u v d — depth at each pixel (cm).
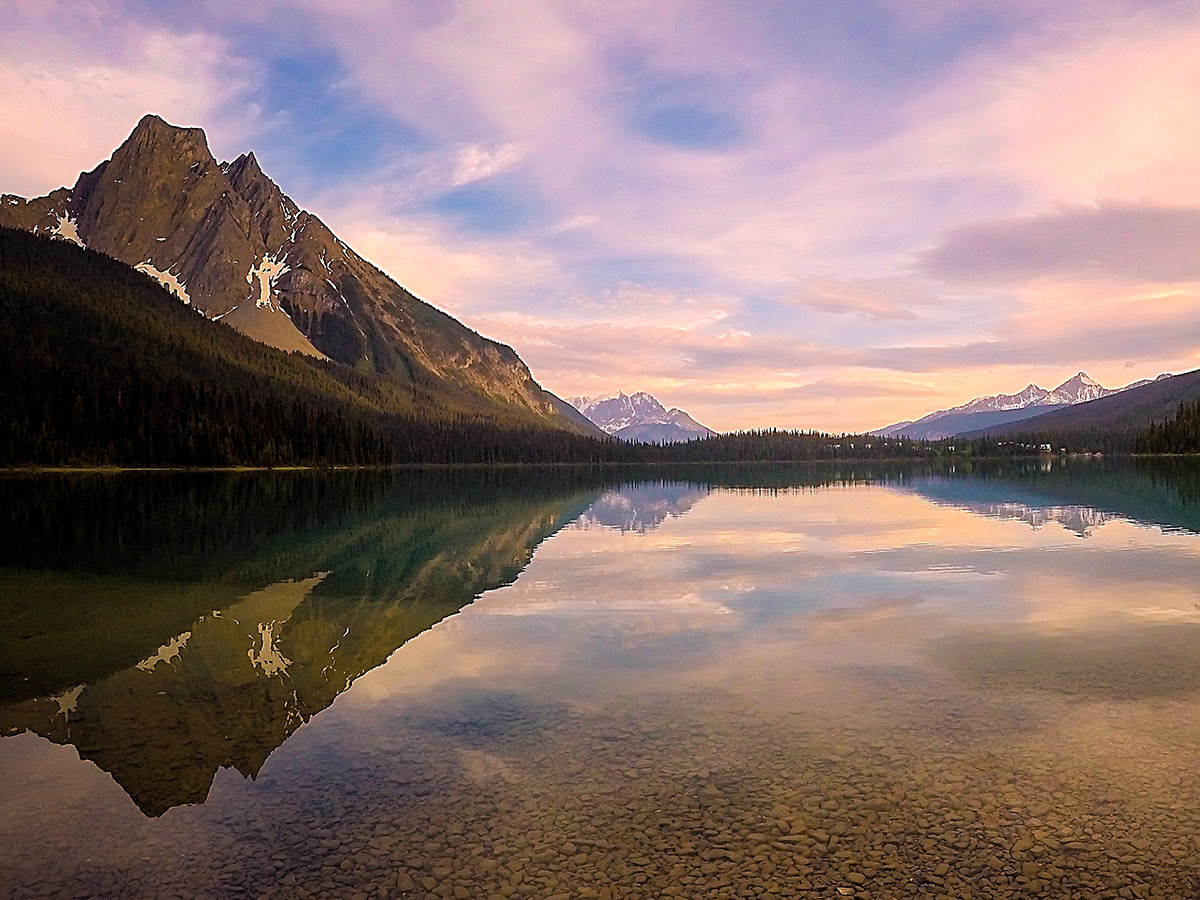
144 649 1766
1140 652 1574
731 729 1183
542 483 11494
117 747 1162
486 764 1066
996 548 3244
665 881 774
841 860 807
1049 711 1238
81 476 10856
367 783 1013
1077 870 781
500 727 1209
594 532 4222
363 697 1378
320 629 1945
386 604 2262
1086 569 2644
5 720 1292
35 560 3183
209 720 1277
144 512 5462
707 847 837
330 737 1182
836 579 2544
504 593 2400
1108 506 5425
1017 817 891
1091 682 1382
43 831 903
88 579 2734
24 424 11662
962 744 1107
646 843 848
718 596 2281
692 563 2966
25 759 1121
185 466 12862
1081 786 965
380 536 4088
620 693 1371
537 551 3416
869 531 4050
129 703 1375
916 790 963
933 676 1438
